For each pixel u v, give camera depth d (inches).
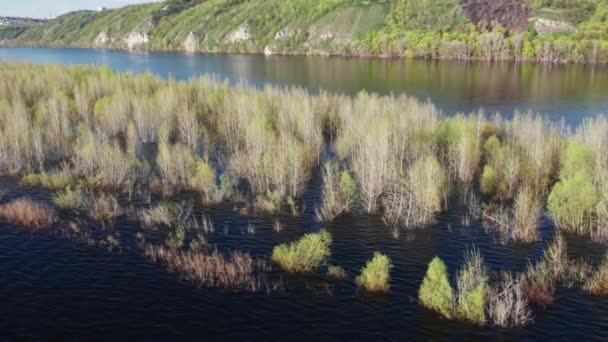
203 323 1264.8
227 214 1942.7
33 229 1777.8
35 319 1273.4
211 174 2160.4
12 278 1455.5
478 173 2407.7
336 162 2568.9
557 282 1429.6
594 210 1791.3
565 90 4847.4
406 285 1425.9
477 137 2511.1
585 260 1561.3
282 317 1286.9
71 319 1274.6
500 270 1508.4
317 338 1206.9
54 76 4057.6
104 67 4512.8
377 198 2097.7
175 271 1507.1
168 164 2287.2
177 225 1830.7
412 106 3024.1
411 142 2527.1
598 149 2153.1
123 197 2101.4
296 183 2138.3
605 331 1216.2
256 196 2137.1
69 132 2957.7
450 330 1222.9
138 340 1201.4
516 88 5027.1
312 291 1398.9
